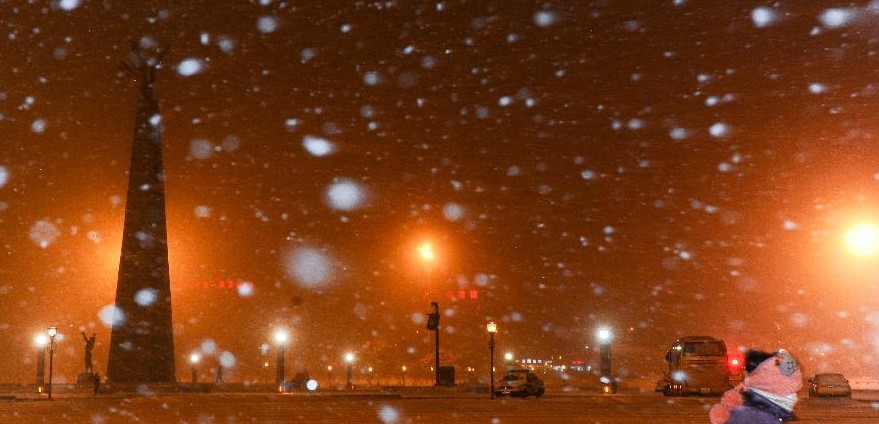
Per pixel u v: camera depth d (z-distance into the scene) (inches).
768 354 243.1
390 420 1069.1
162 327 2188.7
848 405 1405.0
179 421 1081.4
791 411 238.8
